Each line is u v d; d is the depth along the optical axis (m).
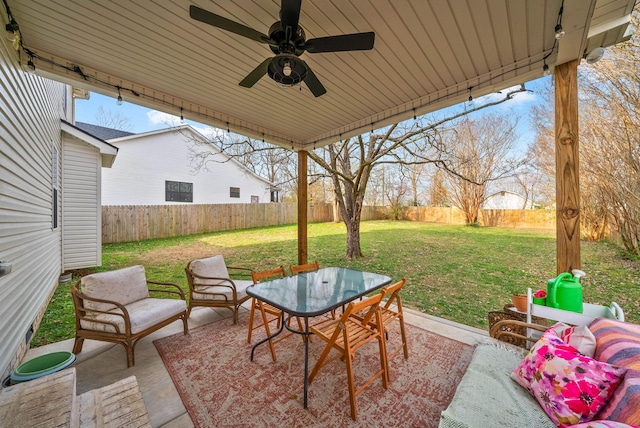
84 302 2.65
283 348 2.74
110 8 1.89
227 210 12.52
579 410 1.28
